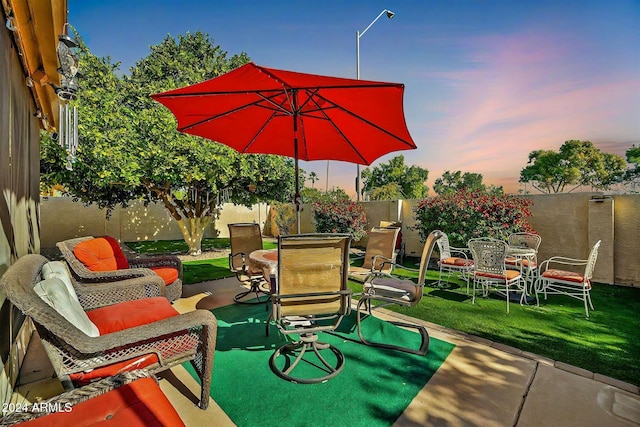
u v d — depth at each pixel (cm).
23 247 318
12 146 267
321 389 248
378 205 969
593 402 232
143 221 1319
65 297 195
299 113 366
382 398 237
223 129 429
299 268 263
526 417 216
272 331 362
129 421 140
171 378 262
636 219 572
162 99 334
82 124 646
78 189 779
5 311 222
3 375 218
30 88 350
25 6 220
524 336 349
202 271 687
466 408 226
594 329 370
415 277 636
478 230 634
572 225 641
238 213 1530
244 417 216
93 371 192
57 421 140
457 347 319
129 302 291
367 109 335
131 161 664
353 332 360
